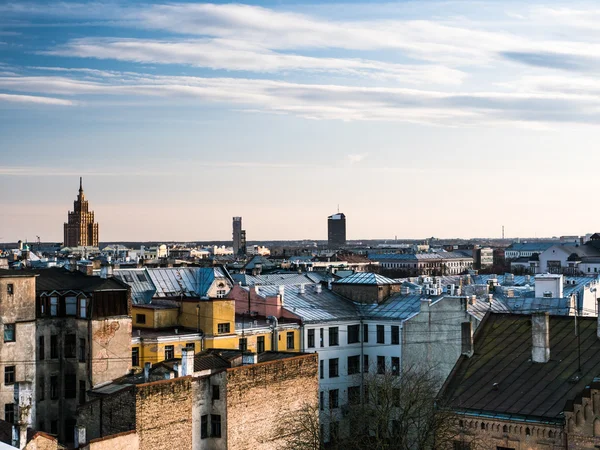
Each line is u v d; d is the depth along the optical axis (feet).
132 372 296.51
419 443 225.15
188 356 251.60
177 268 457.27
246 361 269.03
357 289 396.16
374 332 375.25
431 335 287.89
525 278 502.38
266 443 264.52
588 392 198.39
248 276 531.09
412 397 240.53
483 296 381.60
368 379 329.31
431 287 428.56
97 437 239.50
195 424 249.75
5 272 286.25
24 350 282.97
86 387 289.53
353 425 269.64
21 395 209.05
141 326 331.16
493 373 233.35
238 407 255.50
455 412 221.46
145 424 231.91
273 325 349.20
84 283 301.02
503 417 212.84
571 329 240.53
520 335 246.47
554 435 204.44
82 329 291.17
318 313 371.15
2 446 200.44
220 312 327.47
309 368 283.79
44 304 295.89
